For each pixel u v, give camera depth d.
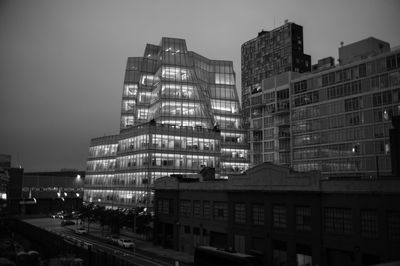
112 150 119.19
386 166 80.00
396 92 79.56
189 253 57.09
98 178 123.00
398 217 33.03
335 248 37.47
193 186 58.06
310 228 39.88
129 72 132.50
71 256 47.34
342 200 37.12
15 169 154.12
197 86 110.88
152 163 93.25
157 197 66.69
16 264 45.44
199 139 100.69
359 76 86.94
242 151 119.00
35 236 73.44
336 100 91.69
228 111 122.06
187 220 58.66
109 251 57.50
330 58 113.19
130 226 79.19
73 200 165.38
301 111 100.94
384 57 82.38
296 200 41.38
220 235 52.75
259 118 117.75
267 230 44.56
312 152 96.56
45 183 169.75
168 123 103.06
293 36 144.00
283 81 109.44
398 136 42.72
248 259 37.06
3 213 136.12
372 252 34.41
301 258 40.72
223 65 128.75
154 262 48.78
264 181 45.56
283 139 108.75
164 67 109.06
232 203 50.12
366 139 84.12
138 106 121.06
